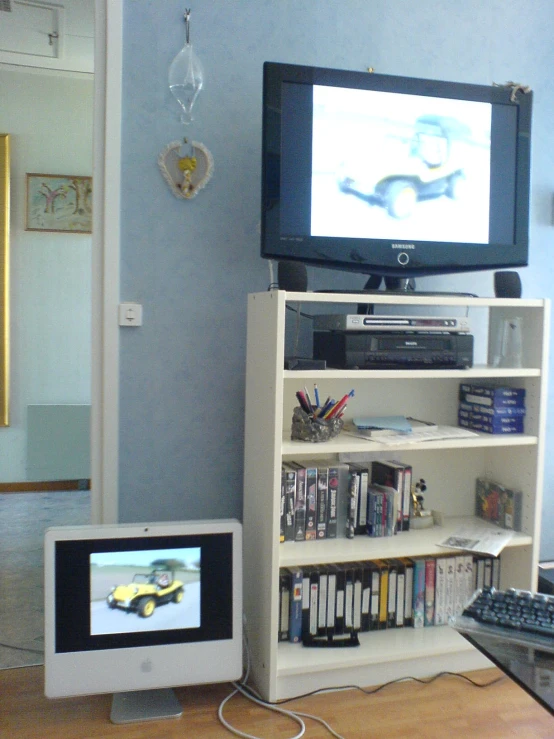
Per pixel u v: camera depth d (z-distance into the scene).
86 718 1.77
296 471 1.99
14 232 4.39
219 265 2.17
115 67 2.03
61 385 4.52
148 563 1.75
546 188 2.53
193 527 1.77
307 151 1.98
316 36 2.24
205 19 2.12
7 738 1.67
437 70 2.38
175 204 2.12
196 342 2.16
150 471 2.14
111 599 1.72
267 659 1.86
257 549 1.95
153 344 2.12
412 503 2.18
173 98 2.09
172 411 2.15
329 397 2.07
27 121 4.37
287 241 1.96
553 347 2.58
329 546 1.96
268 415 1.86
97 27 2.02
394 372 1.92
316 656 1.92
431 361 1.99
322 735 1.72
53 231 4.41
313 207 1.99
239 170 2.18
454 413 2.37
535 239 2.53
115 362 2.08
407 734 1.73
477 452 2.38
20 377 4.45
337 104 2.00
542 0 2.50
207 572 1.78
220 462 2.21
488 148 2.18
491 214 2.20
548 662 1.16
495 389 2.12
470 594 2.18
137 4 2.05
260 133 2.19
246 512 2.06
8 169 4.31
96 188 2.06
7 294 4.34
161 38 2.08
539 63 2.51
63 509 4.02
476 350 2.47
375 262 2.06
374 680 1.98
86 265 4.48
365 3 2.29
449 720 1.80
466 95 2.14
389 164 2.07
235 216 2.18
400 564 2.10
